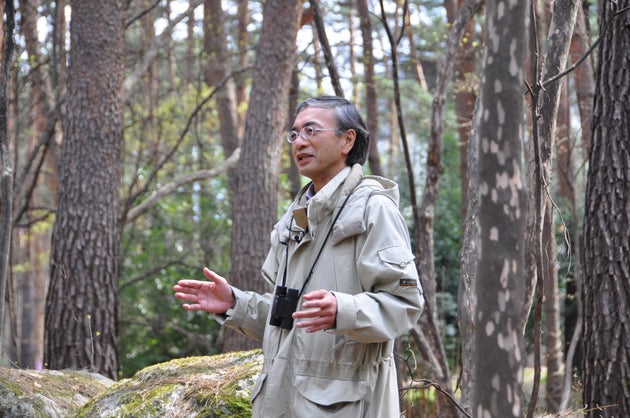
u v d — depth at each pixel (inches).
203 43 530.6
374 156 412.5
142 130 478.9
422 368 257.3
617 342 183.5
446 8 428.5
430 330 245.1
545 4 261.1
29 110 435.2
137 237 505.0
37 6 438.0
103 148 324.2
